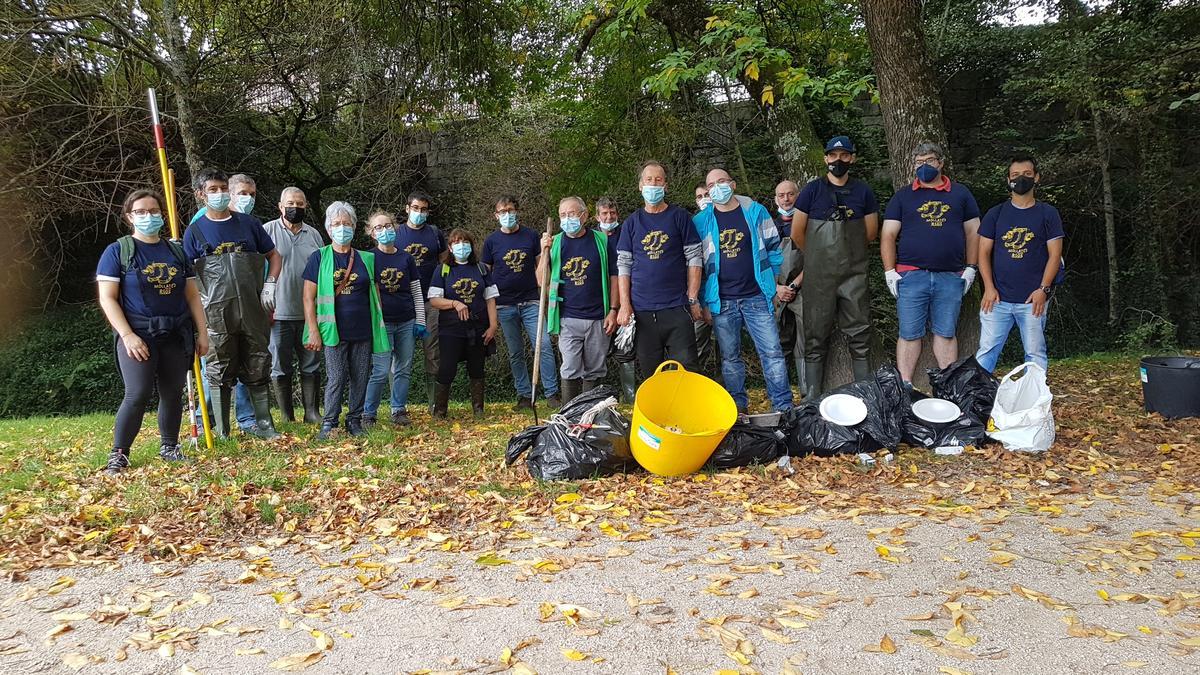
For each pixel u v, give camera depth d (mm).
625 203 13625
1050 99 15352
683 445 5027
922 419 5734
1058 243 6090
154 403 13531
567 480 5148
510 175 14500
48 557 3998
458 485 5141
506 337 8516
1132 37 13969
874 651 2801
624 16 9422
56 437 8000
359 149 15242
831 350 7539
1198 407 6395
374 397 7336
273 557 3986
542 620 3127
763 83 8508
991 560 3623
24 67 12633
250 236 6461
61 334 15148
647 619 3105
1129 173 16281
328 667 2803
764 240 6406
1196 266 16672
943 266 6203
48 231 15344
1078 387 8656
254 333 6449
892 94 7406
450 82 13664
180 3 13188
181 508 4703
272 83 14039
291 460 5883
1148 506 4391
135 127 13578
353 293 6738
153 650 2965
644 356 6281
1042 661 2713
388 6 12859
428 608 3291
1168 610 3070
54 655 2947
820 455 5535
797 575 3512
